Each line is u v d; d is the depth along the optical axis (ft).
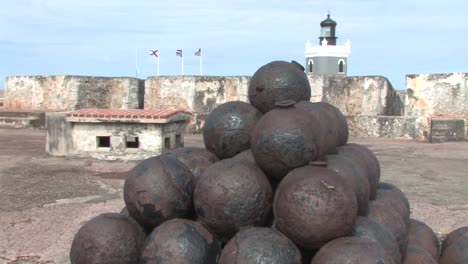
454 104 49.32
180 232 10.52
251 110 13.10
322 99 54.34
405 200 14.38
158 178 11.36
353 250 9.27
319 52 151.53
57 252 15.01
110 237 10.99
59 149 35.09
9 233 16.79
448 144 45.37
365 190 11.83
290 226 9.98
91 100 58.03
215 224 10.78
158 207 11.27
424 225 14.17
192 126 54.60
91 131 34.24
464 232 13.10
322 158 11.69
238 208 10.60
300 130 10.98
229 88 55.31
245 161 11.41
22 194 22.84
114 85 58.59
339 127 14.21
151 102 57.21
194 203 11.26
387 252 9.68
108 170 29.99
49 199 21.90
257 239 9.82
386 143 47.09
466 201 21.98
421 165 33.01
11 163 32.14
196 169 12.62
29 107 60.03
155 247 10.41
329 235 9.81
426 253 12.39
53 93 58.34
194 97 55.11
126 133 33.86
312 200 9.82
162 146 33.81
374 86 53.83
